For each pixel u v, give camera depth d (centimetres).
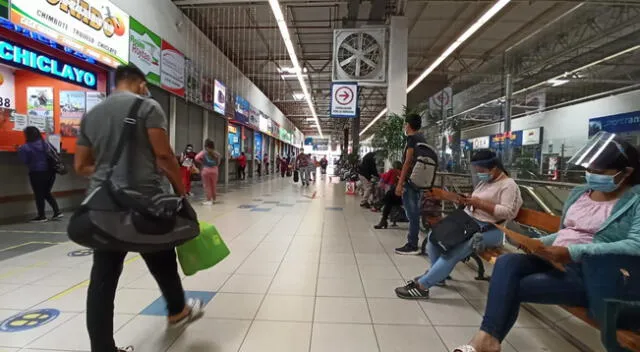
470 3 1091
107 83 687
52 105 620
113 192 158
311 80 2023
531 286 170
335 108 1001
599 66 948
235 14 1158
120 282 296
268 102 2312
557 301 170
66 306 249
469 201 263
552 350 205
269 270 343
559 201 373
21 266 334
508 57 973
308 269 348
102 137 167
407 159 384
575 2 1051
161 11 856
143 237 160
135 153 168
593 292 154
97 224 151
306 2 1023
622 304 139
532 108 1148
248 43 1466
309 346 205
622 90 934
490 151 269
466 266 363
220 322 232
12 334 210
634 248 145
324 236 500
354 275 332
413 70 1814
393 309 258
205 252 223
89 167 180
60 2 528
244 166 1738
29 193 588
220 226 563
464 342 212
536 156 970
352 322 236
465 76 1177
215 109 1256
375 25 1077
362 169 808
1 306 248
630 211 155
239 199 938
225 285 300
